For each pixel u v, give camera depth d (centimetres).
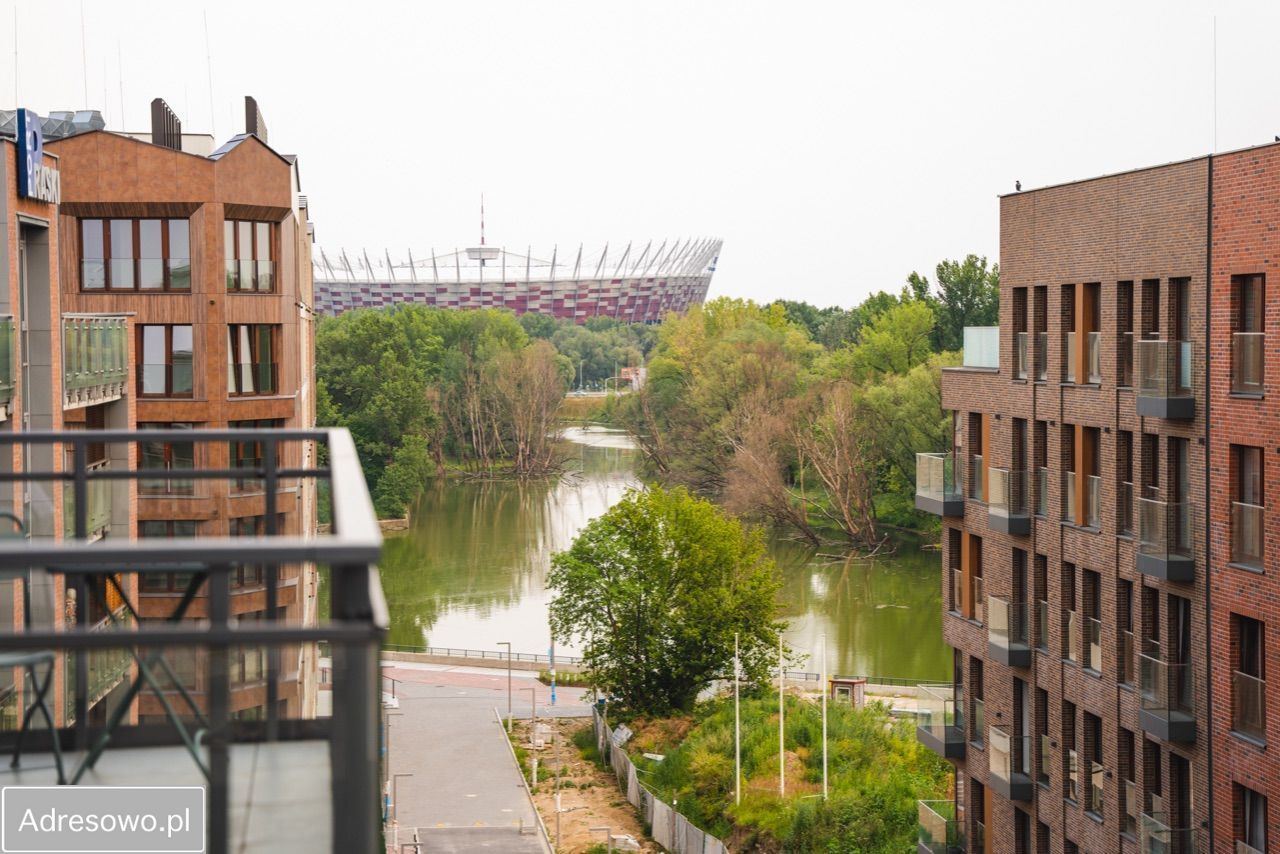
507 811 6725
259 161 4750
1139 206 3300
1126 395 3375
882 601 10238
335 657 619
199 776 878
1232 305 2978
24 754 912
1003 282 4019
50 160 3231
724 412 14175
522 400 18012
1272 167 2820
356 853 584
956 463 4378
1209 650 3081
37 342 3172
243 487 4750
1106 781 3484
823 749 6075
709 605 7800
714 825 6016
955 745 4309
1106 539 3469
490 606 10775
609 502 15275
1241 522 2991
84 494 929
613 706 8106
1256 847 2972
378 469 15362
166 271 4666
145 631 554
